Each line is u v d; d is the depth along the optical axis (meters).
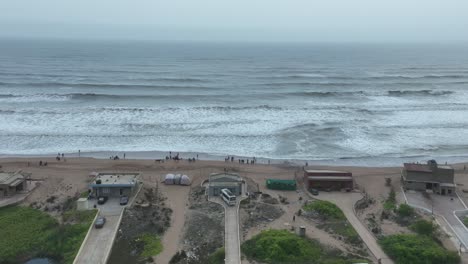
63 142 60.34
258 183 47.97
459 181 50.19
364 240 35.41
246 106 81.50
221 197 42.91
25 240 34.56
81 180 47.41
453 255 32.44
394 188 47.59
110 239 34.78
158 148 59.03
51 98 85.81
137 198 42.56
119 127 67.06
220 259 31.92
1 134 62.53
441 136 67.81
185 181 47.06
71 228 35.88
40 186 45.41
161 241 34.91
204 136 64.00
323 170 50.53
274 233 34.94
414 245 33.47
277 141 63.03
